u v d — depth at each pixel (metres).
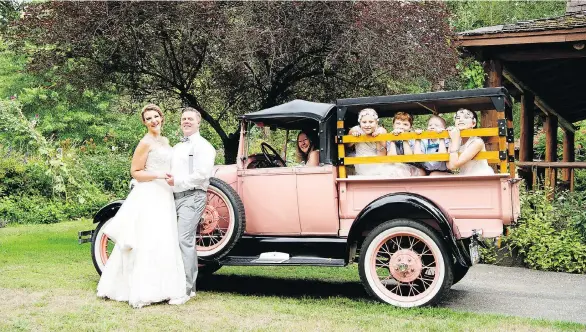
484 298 5.74
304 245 5.60
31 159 15.04
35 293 5.42
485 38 8.78
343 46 8.20
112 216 6.07
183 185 5.25
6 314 4.62
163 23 8.30
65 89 13.26
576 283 6.60
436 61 8.57
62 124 19.88
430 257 5.76
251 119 5.78
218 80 9.55
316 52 8.88
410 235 5.10
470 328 4.32
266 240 5.70
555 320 4.73
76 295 5.38
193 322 4.46
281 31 8.09
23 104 19.81
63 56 9.18
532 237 7.63
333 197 5.47
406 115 5.66
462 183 5.15
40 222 12.99
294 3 8.09
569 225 7.78
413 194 5.09
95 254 6.04
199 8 8.09
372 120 5.41
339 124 5.52
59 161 14.36
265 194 5.69
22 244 9.04
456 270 6.15
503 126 5.08
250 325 4.36
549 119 13.68
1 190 13.70
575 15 9.37
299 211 5.58
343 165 5.52
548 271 7.39
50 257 7.70
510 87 12.03
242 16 8.38
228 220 5.74
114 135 19.80
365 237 5.57
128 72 9.32
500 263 7.82
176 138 16.17
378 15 8.04
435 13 8.64
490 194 5.07
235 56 8.30
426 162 5.63
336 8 8.08
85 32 8.34
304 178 5.55
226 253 5.50
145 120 5.38
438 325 4.39
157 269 5.08
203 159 5.29
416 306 5.04
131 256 5.18
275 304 5.13
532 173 10.34
